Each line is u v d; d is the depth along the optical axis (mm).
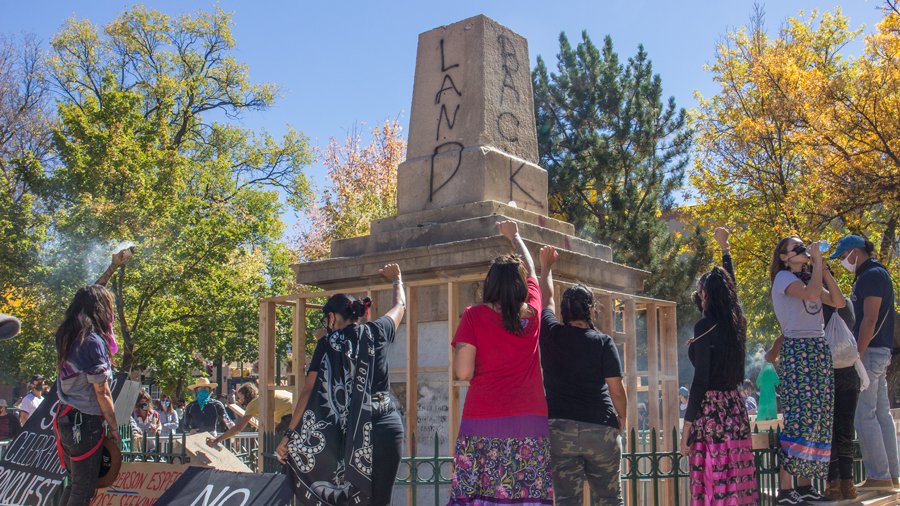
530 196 7105
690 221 24844
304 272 7074
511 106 7203
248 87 34188
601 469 4488
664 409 7035
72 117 21000
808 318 5426
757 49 22344
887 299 6027
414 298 6137
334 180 31000
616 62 23359
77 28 31703
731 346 4961
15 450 6105
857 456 6816
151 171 22125
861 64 18359
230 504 5414
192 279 19641
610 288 7195
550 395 4547
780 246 5641
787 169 21281
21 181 22031
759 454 5777
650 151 22688
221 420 12305
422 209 6957
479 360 4137
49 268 18188
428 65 7289
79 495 5141
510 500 3973
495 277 4145
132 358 18969
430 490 6156
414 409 6027
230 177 30672
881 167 15953
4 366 19219
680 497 6938
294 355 6605
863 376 5707
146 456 6398
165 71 32969
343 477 4250
